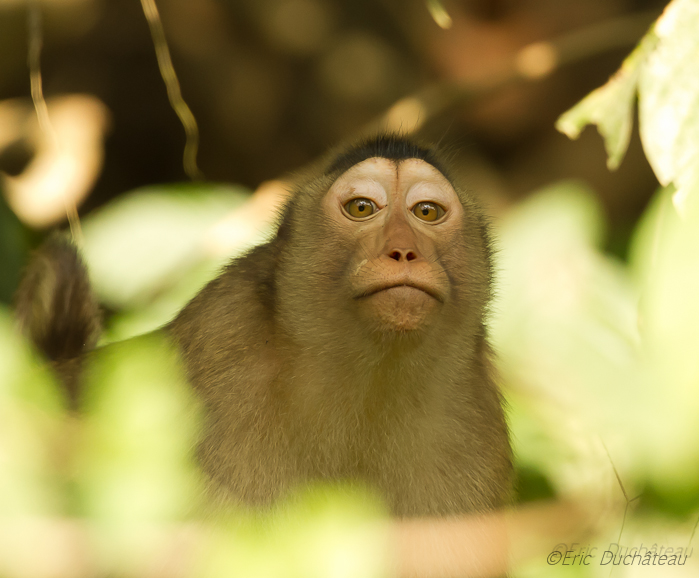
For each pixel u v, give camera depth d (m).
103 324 13.99
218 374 9.71
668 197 5.98
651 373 4.37
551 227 11.06
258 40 22.66
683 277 4.39
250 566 5.21
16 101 21.67
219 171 22.98
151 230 14.10
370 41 23.30
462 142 22.66
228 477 9.32
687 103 8.29
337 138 22.53
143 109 22.47
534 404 11.51
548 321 10.41
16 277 14.55
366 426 9.91
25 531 4.98
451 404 10.24
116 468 5.22
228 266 10.75
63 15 21.39
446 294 9.53
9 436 5.19
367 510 6.04
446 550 9.88
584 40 16.77
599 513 10.80
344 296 9.66
